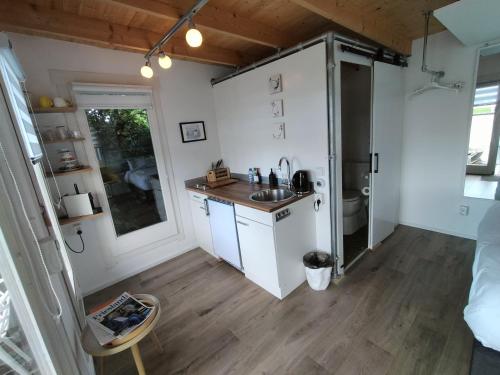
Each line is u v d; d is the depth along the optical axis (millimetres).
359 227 3197
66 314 1321
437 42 2588
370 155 2477
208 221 2816
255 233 2129
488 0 1482
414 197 3094
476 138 2549
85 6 1759
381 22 2199
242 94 2730
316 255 2324
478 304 1054
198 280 2529
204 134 3154
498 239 1339
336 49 1863
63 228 2271
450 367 1401
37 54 2039
